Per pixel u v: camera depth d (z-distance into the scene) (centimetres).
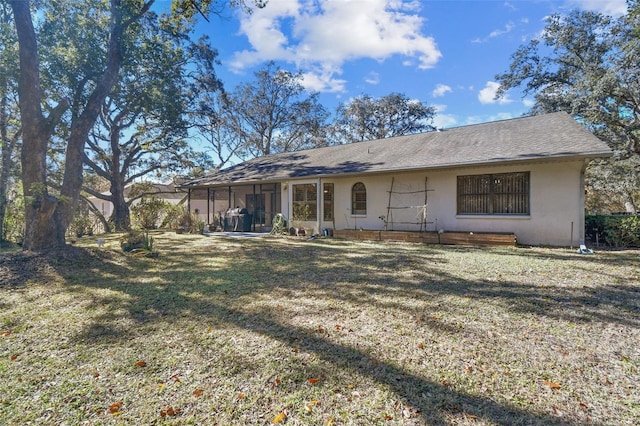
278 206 1692
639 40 1126
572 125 1070
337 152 1662
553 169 979
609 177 1792
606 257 782
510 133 1162
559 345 334
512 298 481
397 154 1305
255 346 338
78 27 1073
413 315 420
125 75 1457
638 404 241
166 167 2358
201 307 462
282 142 3250
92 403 249
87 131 895
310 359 310
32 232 791
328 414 234
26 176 794
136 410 240
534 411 235
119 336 368
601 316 409
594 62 1633
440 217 1180
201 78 2066
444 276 619
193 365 302
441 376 280
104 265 752
